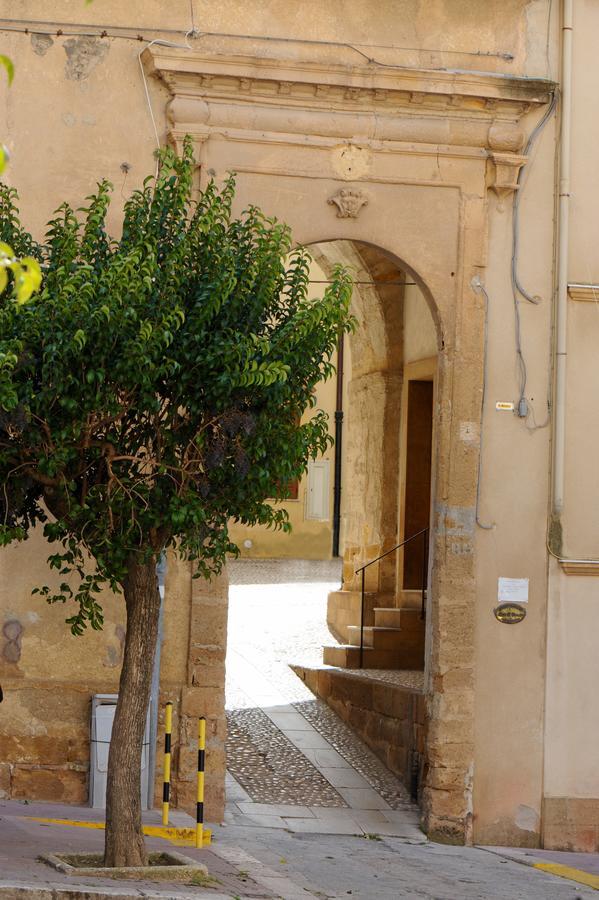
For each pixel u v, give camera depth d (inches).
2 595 508.4
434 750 535.2
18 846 399.9
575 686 547.8
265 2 537.6
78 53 525.0
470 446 545.0
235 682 693.9
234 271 385.4
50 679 508.1
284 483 395.9
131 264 359.3
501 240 553.9
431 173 547.8
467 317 547.5
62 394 360.8
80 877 359.6
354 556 776.9
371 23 546.6
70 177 521.7
